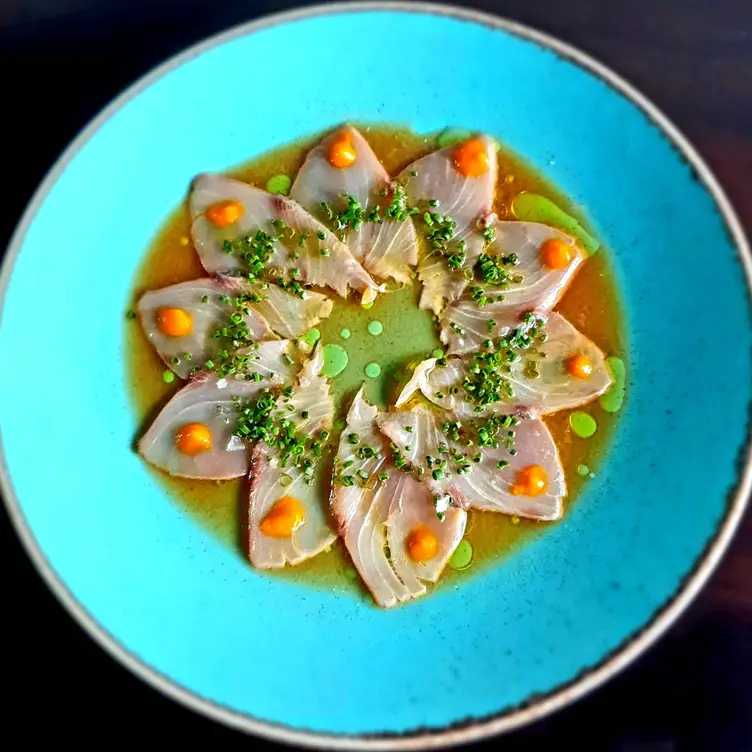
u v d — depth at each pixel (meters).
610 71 0.31
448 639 0.31
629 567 0.30
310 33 0.31
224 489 0.32
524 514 0.32
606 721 0.30
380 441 0.33
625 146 0.32
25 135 0.32
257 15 0.33
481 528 0.32
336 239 0.33
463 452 0.33
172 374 0.33
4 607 0.30
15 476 0.29
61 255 0.31
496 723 0.28
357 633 0.31
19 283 0.30
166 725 0.30
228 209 0.33
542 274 0.33
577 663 0.29
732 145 0.33
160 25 0.33
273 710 0.28
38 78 0.33
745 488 0.29
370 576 0.32
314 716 0.28
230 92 0.32
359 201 0.33
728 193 0.32
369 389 0.33
